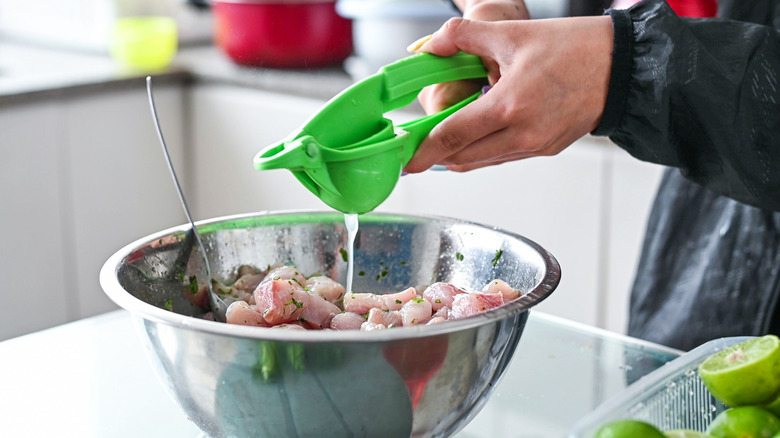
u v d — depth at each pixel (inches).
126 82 80.7
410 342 24.0
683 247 49.5
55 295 80.7
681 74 31.6
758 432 23.0
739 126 33.0
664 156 34.2
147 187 85.8
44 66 87.7
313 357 23.8
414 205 74.1
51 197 78.2
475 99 33.2
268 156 27.6
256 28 81.0
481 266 33.6
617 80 31.7
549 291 26.5
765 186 34.7
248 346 23.9
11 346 34.7
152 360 27.0
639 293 51.4
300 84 75.9
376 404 25.2
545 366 32.7
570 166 64.0
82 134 79.1
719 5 46.5
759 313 46.0
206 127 86.1
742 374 23.9
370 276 36.2
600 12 63.0
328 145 29.2
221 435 27.2
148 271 30.8
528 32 31.2
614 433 22.1
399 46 71.7
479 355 25.9
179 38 97.3
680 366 25.6
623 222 62.2
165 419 29.5
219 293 33.9
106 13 92.0
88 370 32.8
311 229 35.9
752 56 32.7
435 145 31.0
